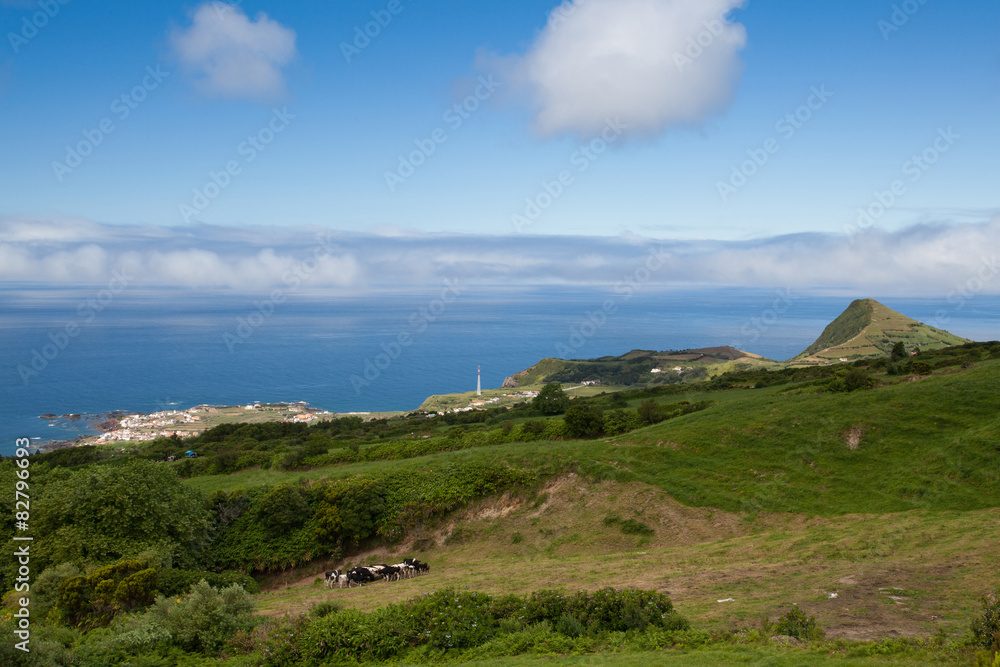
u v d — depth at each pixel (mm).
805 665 11133
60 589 20219
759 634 13344
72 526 29016
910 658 11281
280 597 25062
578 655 13375
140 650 16047
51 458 66438
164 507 30688
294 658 15039
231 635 16828
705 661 11844
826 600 16109
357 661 14852
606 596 16016
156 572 20938
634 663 12031
